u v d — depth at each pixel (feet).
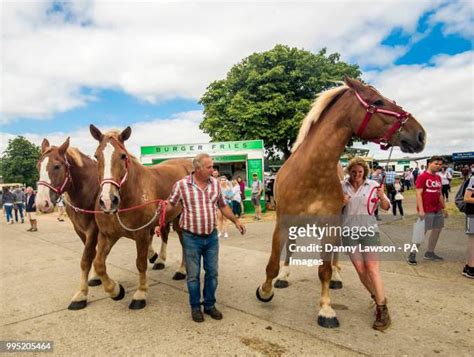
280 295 13.03
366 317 10.84
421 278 14.49
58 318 11.46
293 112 53.36
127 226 11.83
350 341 9.26
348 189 10.93
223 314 11.34
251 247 22.29
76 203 12.93
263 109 51.60
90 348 9.29
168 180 15.30
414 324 10.22
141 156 43.34
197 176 10.77
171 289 14.24
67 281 15.94
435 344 9.00
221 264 17.83
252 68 56.85
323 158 9.84
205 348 9.11
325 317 10.25
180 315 11.44
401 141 9.36
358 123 9.58
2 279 16.69
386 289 13.20
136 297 12.19
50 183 11.94
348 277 15.08
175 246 23.40
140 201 12.00
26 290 14.71
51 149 12.37
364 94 9.63
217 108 59.31
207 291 11.07
